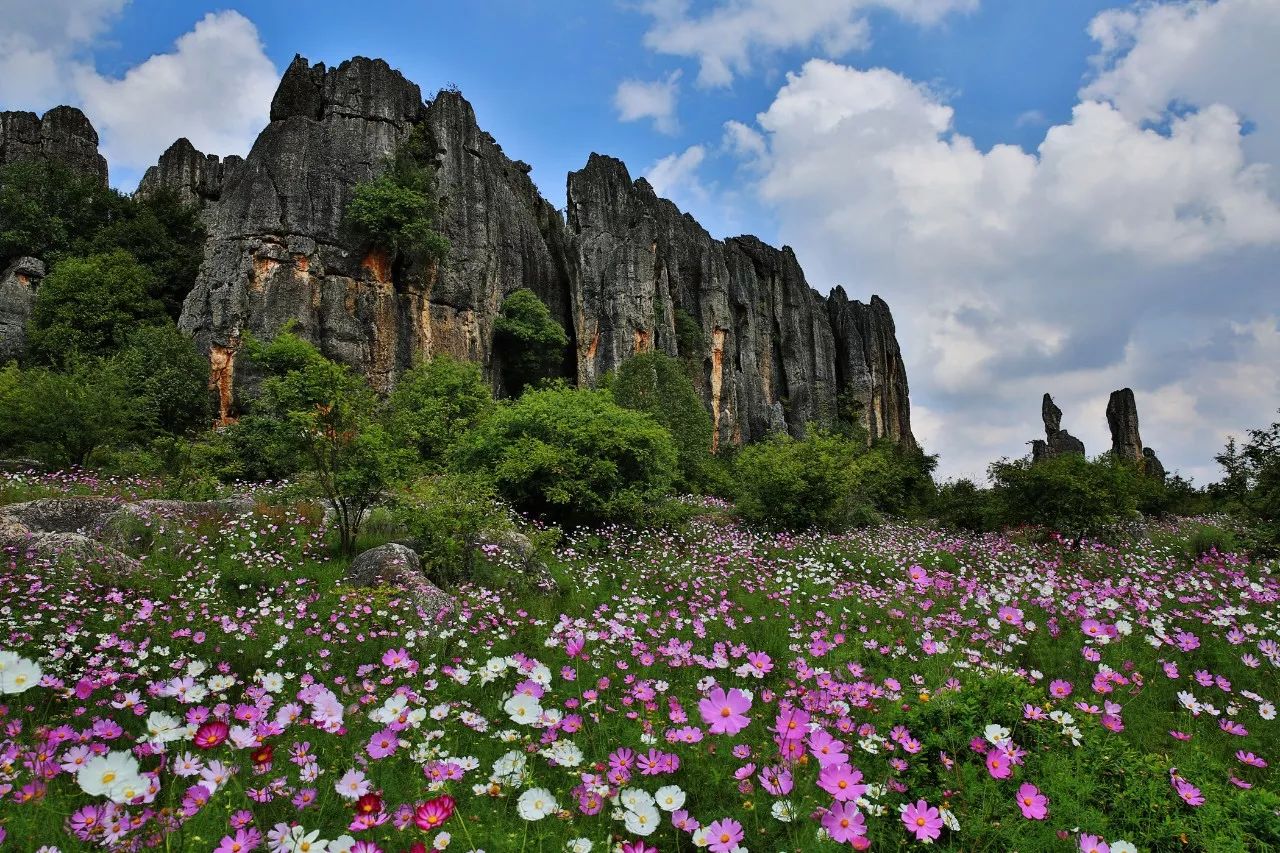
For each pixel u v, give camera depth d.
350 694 4.19
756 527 16.62
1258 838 2.54
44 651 4.79
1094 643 5.54
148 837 2.23
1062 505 13.73
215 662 4.97
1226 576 9.16
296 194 30.62
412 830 2.51
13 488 12.10
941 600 7.38
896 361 76.69
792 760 2.73
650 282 47.56
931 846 2.43
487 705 4.16
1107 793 2.78
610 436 14.77
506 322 38.09
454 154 37.22
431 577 8.40
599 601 8.10
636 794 2.36
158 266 34.22
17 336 29.94
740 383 56.62
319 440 9.35
